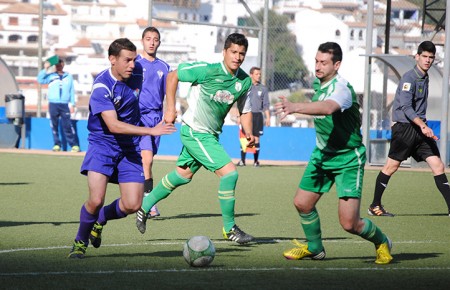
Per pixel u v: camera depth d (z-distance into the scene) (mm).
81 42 146500
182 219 24844
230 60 20422
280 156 51438
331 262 17844
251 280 15641
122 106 17484
